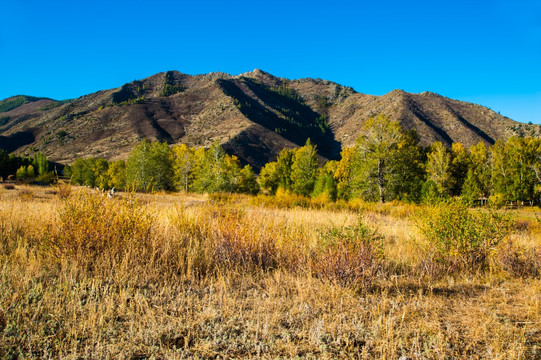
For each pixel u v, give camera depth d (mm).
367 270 4156
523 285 4484
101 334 2619
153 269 4207
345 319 3170
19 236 5000
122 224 4766
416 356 2480
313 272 4613
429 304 3607
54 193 19141
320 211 15602
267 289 3947
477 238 5211
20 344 2420
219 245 4969
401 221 13094
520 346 2596
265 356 2469
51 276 3771
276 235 5617
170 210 7238
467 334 2912
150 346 2516
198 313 3121
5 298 2984
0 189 17672
